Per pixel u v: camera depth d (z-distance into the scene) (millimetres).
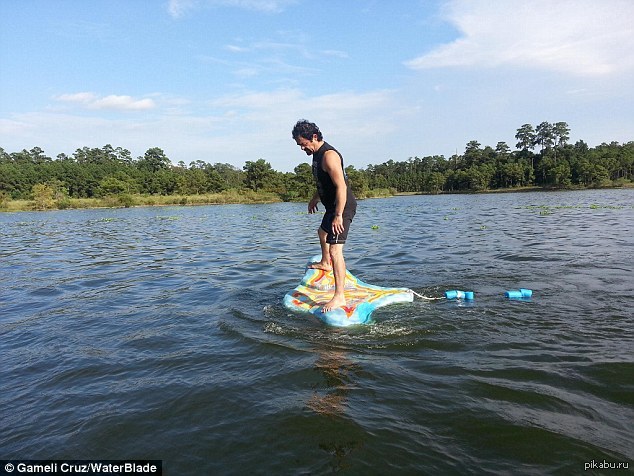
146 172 84500
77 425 2826
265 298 5953
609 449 2389
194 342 4289
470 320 4668
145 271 8508
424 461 2328
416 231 14250
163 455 2469
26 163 99125
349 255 9500
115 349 4191
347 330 4488
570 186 74312
